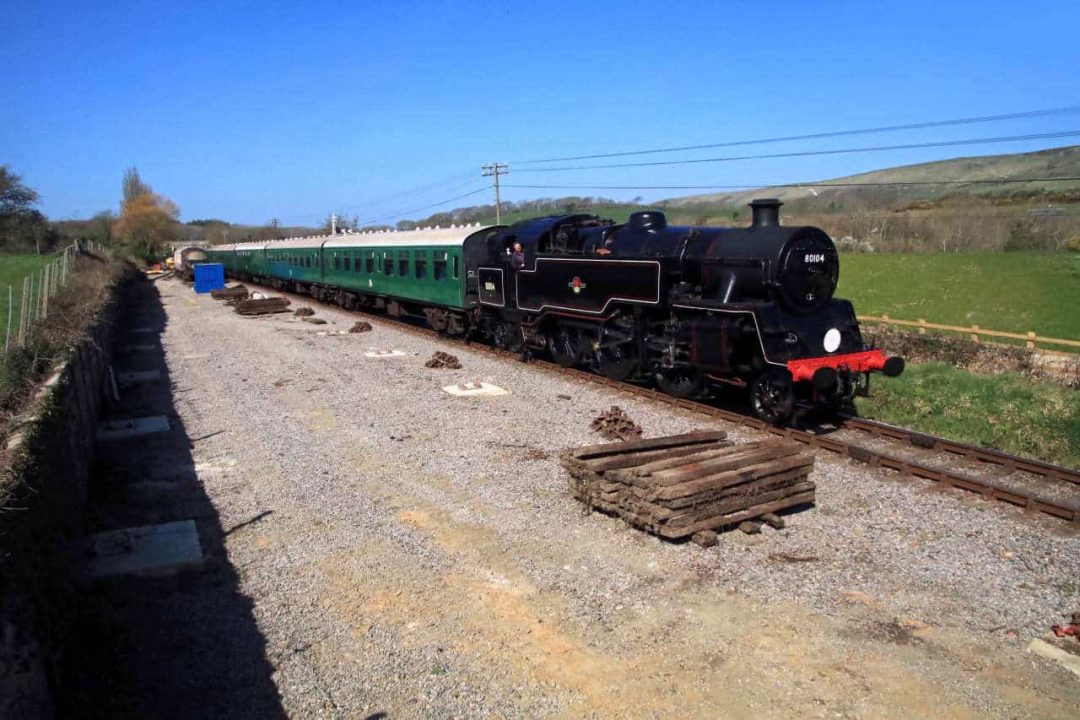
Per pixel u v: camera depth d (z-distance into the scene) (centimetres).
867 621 541
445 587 600
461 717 443
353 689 472
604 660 498
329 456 948
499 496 792
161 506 789
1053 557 636
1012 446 1033
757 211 1122
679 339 1164
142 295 4016
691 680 475
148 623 557
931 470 832
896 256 4409
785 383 1029
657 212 1340
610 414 1042
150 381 1488
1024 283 3325
